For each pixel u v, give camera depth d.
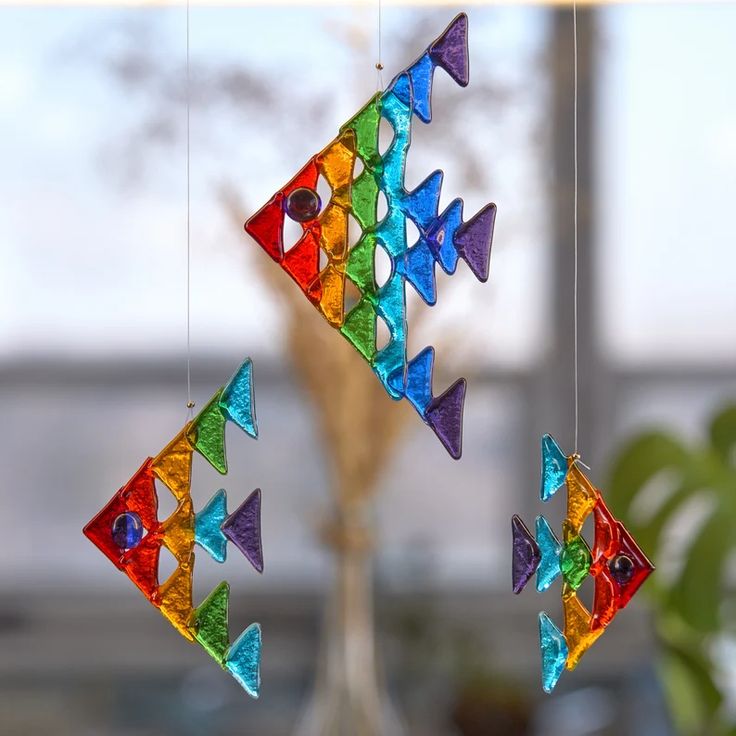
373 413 1.41
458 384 0.82
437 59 0.81
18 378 1.91
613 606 0.82
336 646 1.44
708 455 1.37
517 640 1.95
